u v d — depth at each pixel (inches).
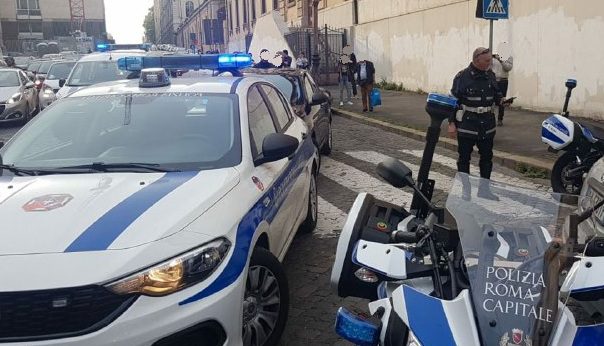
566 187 296.2
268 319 154.8
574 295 97.3
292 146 176.2
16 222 129.3
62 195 142.3
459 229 107.2
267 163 182.5
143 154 169.0
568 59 536.1
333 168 385.7
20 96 635.5
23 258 117.9
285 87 369.7
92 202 137.6
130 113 185.2
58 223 128.3
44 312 113.6
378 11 973.2
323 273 214.4
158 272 120.0
